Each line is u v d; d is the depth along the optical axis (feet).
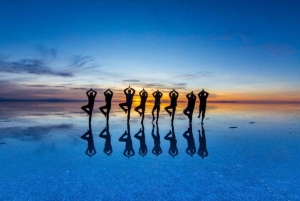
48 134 32.99
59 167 18.75
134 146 26.23
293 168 18.06
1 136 31.14
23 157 21.44
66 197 13.48
